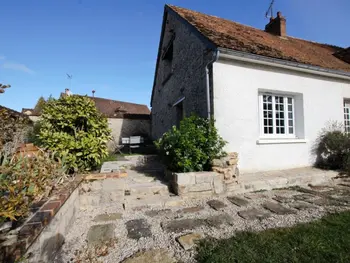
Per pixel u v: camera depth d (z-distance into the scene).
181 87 7.54
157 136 12.24
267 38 7.97
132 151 11.05
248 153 5.58
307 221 3.04
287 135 6.40
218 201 4.04
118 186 3.82
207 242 2.45
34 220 1.77
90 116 4.47
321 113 6.73
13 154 2.50
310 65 6.05
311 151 6.54
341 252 2.16
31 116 12.31
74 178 3.47
